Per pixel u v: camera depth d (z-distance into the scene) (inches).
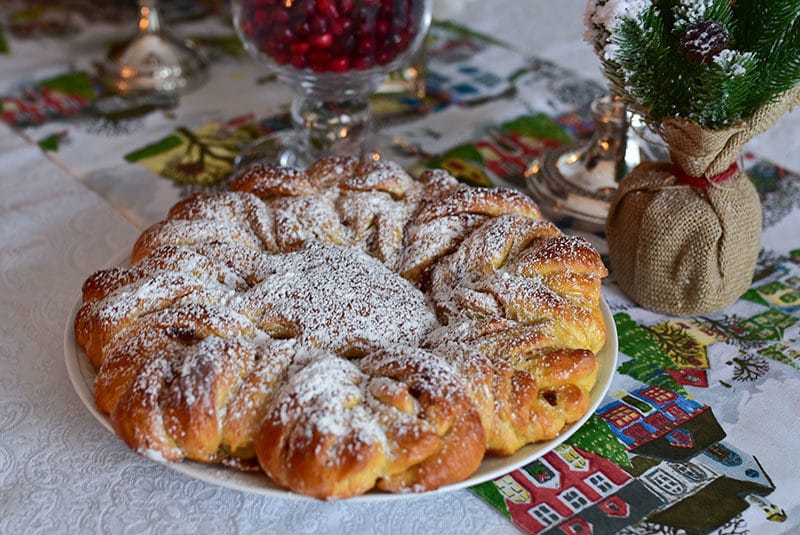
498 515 26.1
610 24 28.5
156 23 46.1
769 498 26.5
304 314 27.7
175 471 27.0
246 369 26.1
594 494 26.5
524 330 27.2
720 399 29.1
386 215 31.1
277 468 24.6
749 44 28.9
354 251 29.8
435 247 30.1
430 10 37.7
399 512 26.1
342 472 24.1
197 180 38.0
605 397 29.1
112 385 26.3
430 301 29.2
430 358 26.0
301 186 32.0
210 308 27.4
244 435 25.3
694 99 28.9
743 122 29.2
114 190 37.2
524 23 50.4
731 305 32.3
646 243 31.2
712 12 28.4
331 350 27.2
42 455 27.4
